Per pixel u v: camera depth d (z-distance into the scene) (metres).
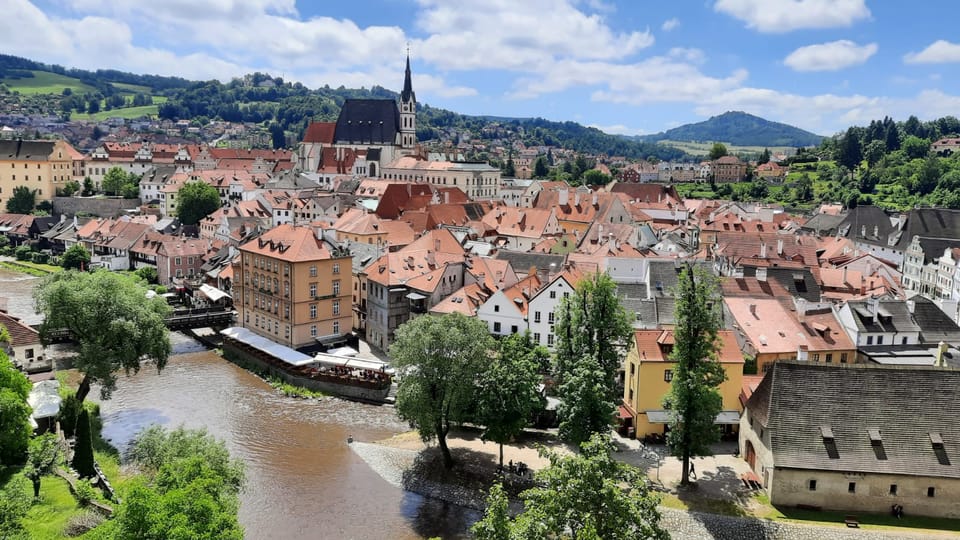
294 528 69.25
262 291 125.06
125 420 93.81
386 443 88.38
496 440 79.44
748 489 73.31
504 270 127.69
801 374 73.62
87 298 89.12
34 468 65.00
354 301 132.25
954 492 67.38
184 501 44.44
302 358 110.50
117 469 76.44
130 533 42.56
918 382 72.44
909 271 188.62
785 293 114.38
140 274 179.75
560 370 90.00
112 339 90.19
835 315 103.25
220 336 134.75
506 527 47.47
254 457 84.25
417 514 72.38
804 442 70.00
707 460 80.62
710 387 74.88
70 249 195.00
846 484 68.62
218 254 170.25
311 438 90.06
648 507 49.28
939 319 102.88
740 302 101.94
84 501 62.19
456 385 78.56
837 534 64.81
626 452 82.94
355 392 104.38
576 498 47.84
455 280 122.38
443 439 81.00
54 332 116.00
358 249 139.75
